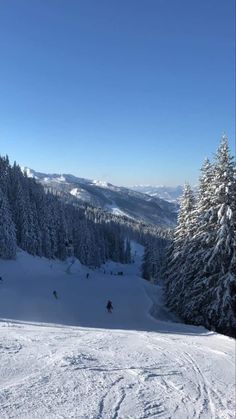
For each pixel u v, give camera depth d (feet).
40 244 279.49
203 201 111.04
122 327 93.35
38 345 48.80
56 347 48.60
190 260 111.75
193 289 105.81
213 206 103.40
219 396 37.58
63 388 32.27
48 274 235.40
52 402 28.73
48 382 33.30
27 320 85.61
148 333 77.00
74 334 63.77
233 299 97.30
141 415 28.60
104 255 445.78
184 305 110.63
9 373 34.73
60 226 316.19
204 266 102.01
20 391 30.27
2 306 101.09
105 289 165.58
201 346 66.13
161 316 125.18
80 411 27.61
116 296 145.48
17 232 271.69
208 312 99.60
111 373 39.27
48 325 76.48
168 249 154.92
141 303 131.13
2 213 239.71
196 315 105.91
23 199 276.62
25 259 253.03
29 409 26.86
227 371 49.62
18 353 42.57
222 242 98.22
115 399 31.32
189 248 116.98
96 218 519.19
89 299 134.41
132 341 62.69
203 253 103.09
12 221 247.29
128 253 522.47
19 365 37.55
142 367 44.06
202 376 44.83
